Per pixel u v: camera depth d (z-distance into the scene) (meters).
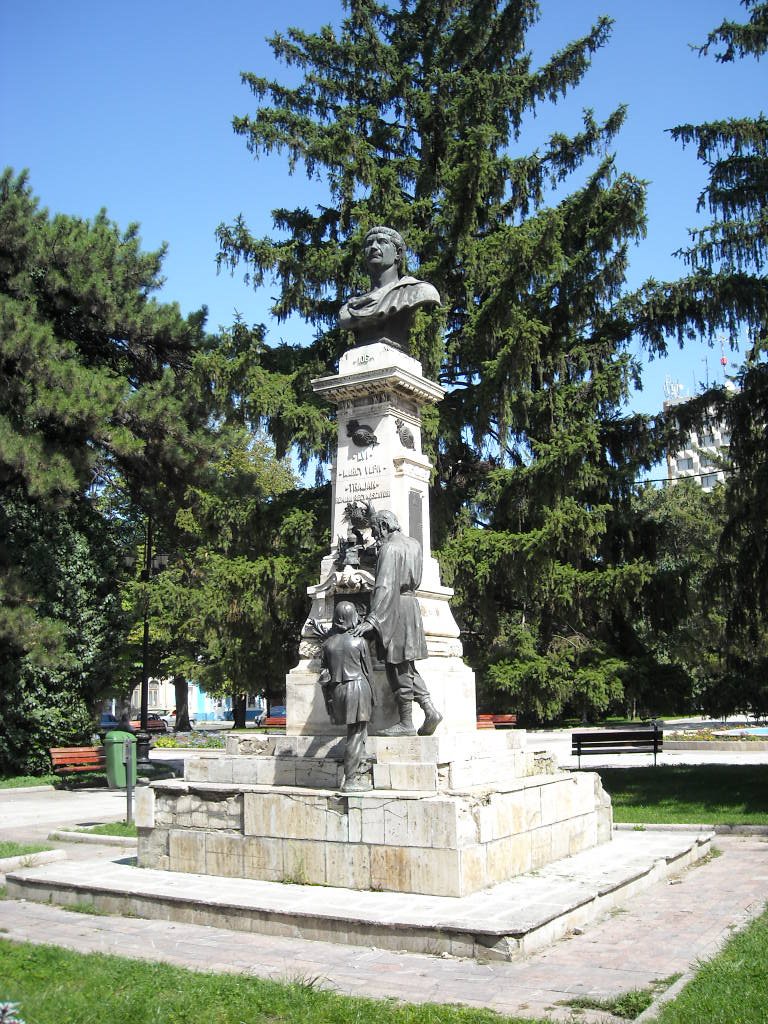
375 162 22.27
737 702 17.50
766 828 12.44
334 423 20.02
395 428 11.43
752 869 10.11
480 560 19.20
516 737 10.62
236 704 39.12
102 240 22.30
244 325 21.30
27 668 21.83
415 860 7.91
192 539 26.53
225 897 7.90
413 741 8.89
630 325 21.11
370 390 11.45
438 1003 5.69
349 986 6.04
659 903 8.36
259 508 21.12
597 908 7.88
